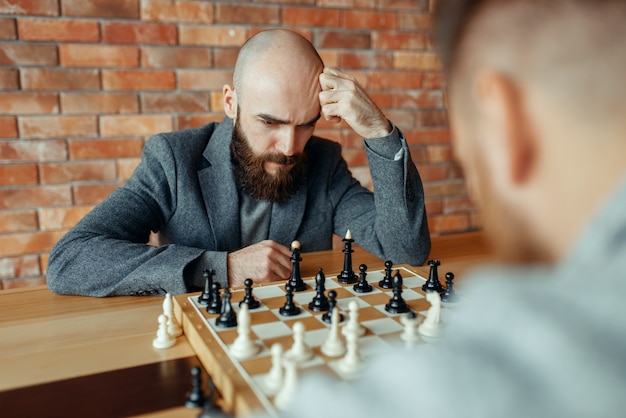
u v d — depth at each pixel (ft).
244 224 5.33
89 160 8.02
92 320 3.68
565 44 1.12
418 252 4.98
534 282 1.16
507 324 1.09
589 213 1.15
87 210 8.12
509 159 1.22
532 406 0.96
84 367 2.98
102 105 7.96
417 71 9.62
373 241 5.25
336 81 4.68
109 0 7.74
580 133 1.13
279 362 2.51
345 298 3.85
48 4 7.47
